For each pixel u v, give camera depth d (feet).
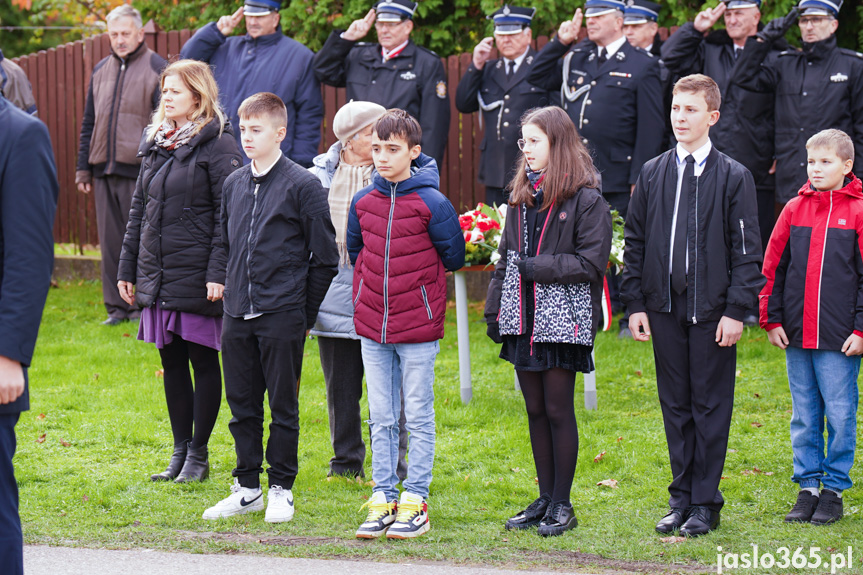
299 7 39.91
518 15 30.68
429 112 30.35
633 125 29.81
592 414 22.99
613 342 29.63
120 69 33.71
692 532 15.57
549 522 15.89
